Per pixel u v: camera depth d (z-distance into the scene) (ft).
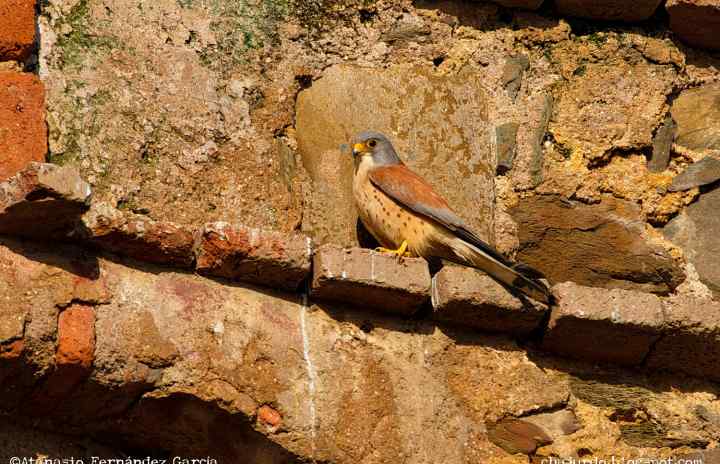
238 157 33.32
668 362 33.83
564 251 35.37
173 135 32.86
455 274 31.78
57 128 31.58
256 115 34.12
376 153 34.27
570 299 32.22
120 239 29.09
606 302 32.37
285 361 30.01
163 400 28.66
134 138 32.35
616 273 35.45
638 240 35.88
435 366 31.96
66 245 28.91
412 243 33.63
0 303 27.14
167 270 29.99
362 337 31.35
